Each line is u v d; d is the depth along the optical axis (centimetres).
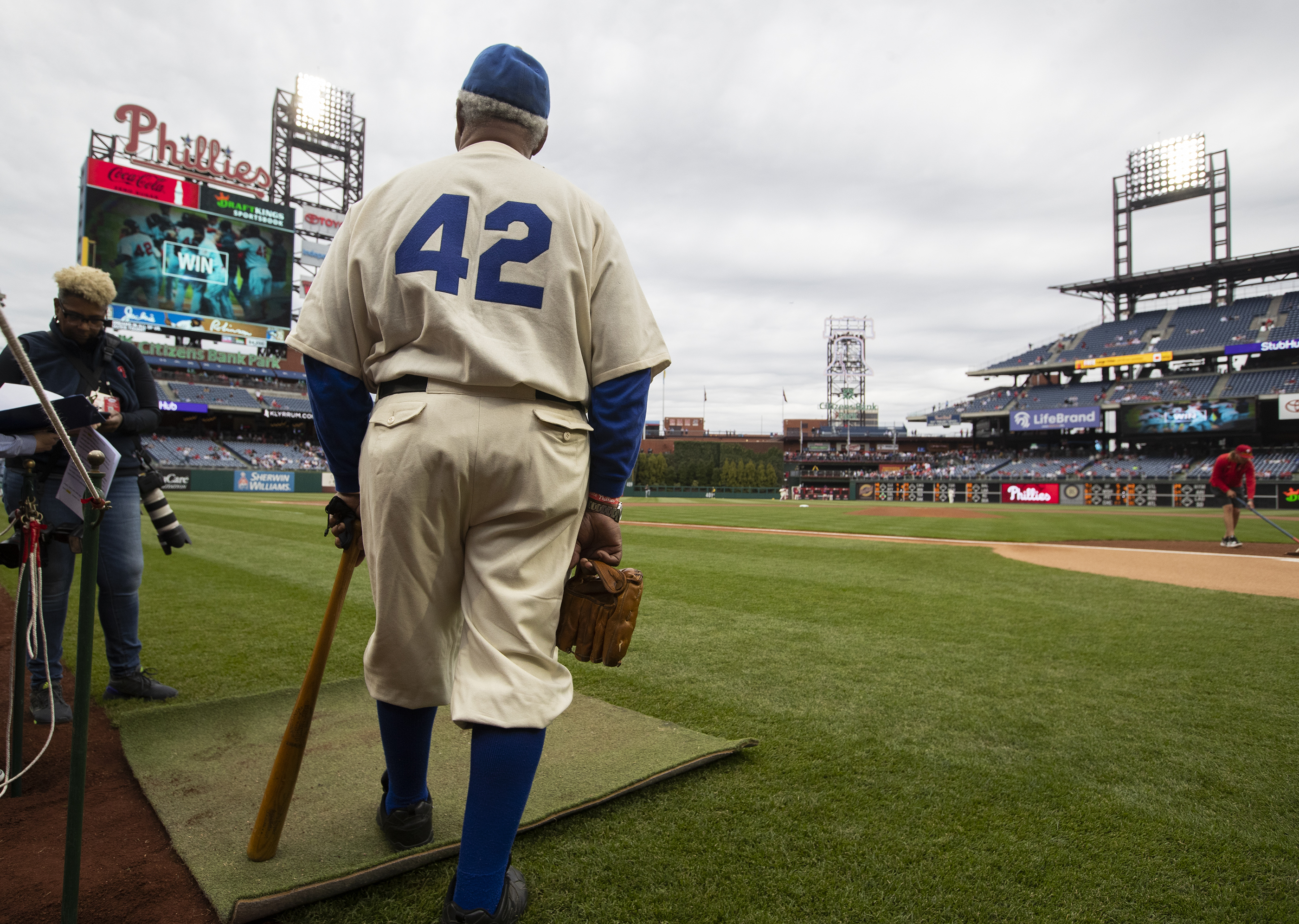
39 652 239
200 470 3378
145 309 3244
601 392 131
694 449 6291
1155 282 4291
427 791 163
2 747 219
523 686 116
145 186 3222
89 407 188
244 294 3516
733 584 575
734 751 211
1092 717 249
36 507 195
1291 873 151
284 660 325
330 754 205
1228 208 3981
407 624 125
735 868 149
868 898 139
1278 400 3447
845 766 205
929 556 802
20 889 140
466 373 116
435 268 120
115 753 215
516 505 119
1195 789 191
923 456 5128
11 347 104
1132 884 146
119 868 148
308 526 1088
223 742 216
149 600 471
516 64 138
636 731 225
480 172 128
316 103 4022
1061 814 176
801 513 2078
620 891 140
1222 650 348
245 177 3572
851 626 405
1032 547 926
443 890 142
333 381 130
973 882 146
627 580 130
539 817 163
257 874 141
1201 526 1452
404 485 116
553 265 124
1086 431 4428
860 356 6425
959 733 233
